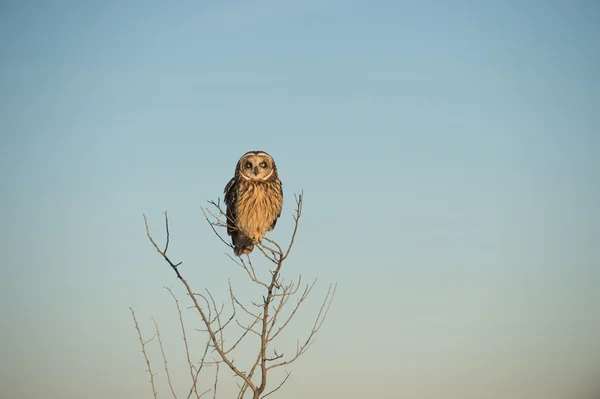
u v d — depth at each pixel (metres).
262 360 10.77
